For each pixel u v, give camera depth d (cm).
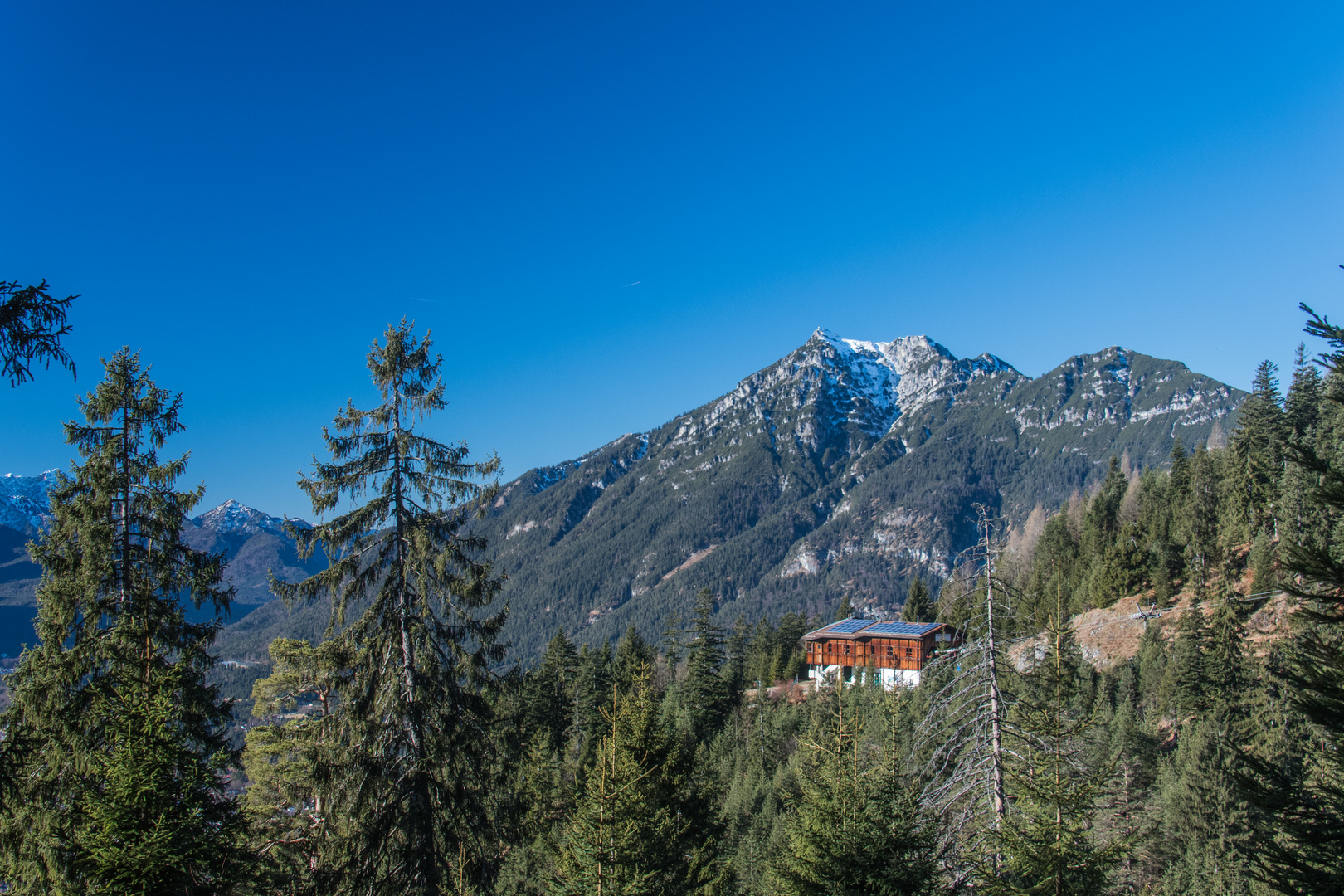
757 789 5278
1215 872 3512
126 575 2041
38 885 1738
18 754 1166
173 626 2077
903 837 1645
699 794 2616
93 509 2003
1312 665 1213
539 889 2588
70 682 1928
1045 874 1658
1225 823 3616
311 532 1889
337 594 1898
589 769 2134
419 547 1909
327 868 1778
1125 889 2369
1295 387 7481
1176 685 5522
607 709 2259
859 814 1695
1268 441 7356
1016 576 9488
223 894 1580
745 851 3788
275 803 2617
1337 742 1168
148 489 2119
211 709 2120
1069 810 1756
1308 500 1239
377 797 1789
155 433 2155
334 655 1850
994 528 2130
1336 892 1071
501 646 2012
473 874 1867
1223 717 4741
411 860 1766
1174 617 7056
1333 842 1110
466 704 1944
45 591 1969
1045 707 1947
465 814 1888
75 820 1598
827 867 1634
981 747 2050
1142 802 4338
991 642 2078
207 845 1536
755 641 11700
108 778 1548
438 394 2016
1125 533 8925
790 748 6431
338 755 1820
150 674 1731
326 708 2802
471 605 1969
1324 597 1195
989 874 1677
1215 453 8875
